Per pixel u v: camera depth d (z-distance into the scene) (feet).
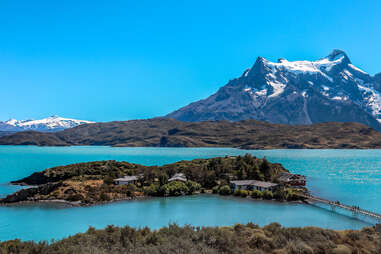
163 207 353.92
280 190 399.44
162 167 564.71
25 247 121.70
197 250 110.32
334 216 311.06
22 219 303.48
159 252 108.17
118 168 562.25
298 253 116.47
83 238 129.39
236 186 455.63
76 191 409.28
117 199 398.21
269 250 121.49
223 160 585.22
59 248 117.08
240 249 116.57
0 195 453.58
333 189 517.14
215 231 131.75
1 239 242.17
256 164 524.93
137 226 272.72
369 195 459.73
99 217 309.42
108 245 122.83
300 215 312.91
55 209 345.92
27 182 564.30
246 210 336.08
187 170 517.14
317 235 135.13
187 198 410.93
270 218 302.25
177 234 130.82
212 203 376.48
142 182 482.69
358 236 140.15
